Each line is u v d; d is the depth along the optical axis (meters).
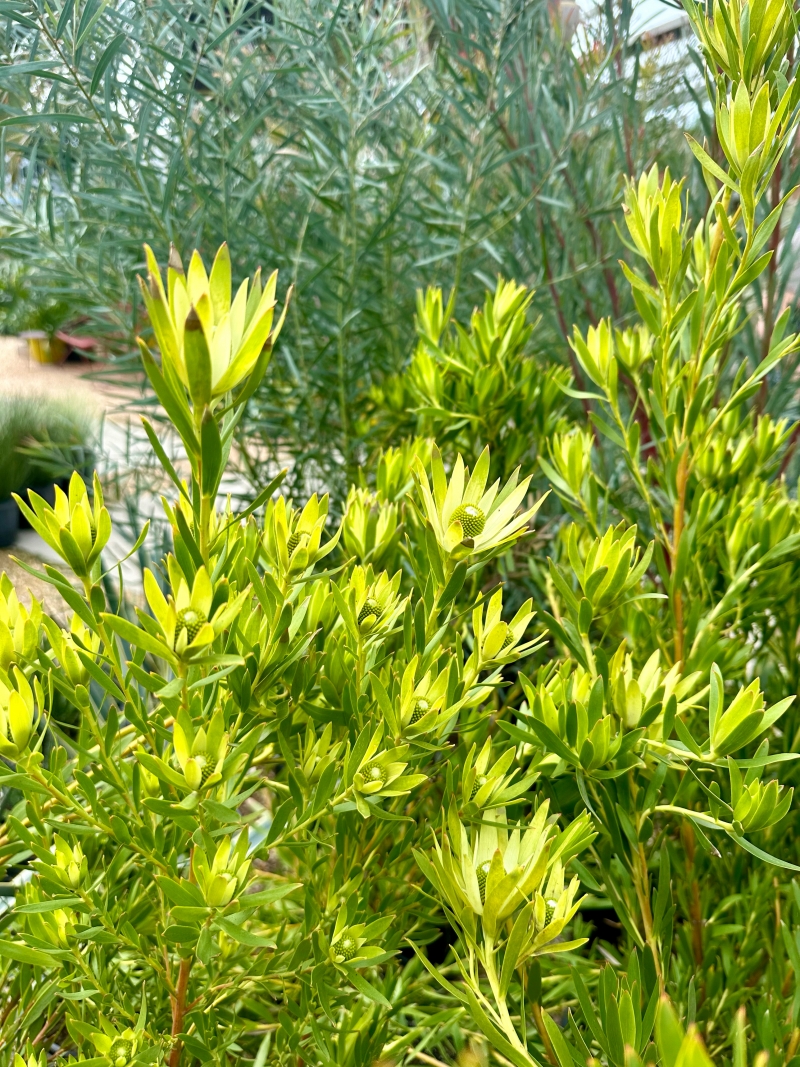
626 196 0.53
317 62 1.07
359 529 0.56
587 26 1.21
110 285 1.24
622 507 0.67
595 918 0.80
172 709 0.32
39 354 3.92
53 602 1.21
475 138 1.15
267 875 0.60
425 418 0.84
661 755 0.44
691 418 0.55
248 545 0.43
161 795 0.41
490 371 0.77
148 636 0.30
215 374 0.28
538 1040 0.48
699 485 0.67
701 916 0.61
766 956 0.65
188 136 1.07
